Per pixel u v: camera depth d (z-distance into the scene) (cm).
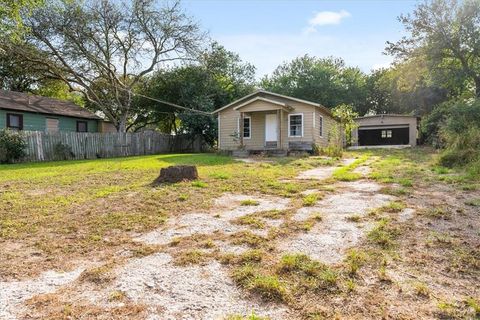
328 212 569
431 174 987
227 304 287
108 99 2761
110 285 324
